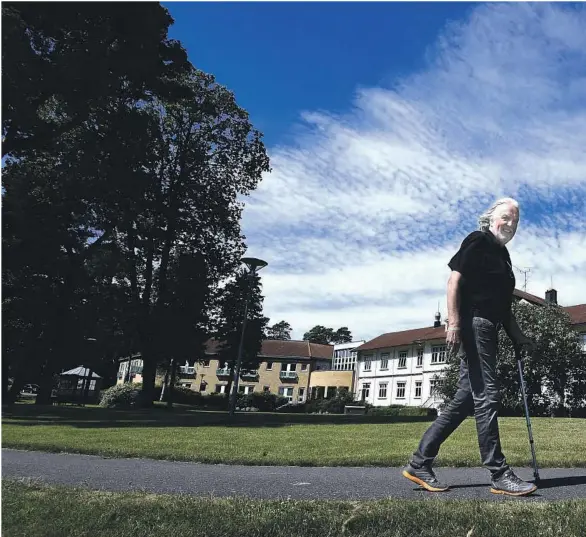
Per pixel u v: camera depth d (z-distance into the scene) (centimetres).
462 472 554
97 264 3061
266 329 5553
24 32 1981
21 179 2623
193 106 3647
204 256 3709
